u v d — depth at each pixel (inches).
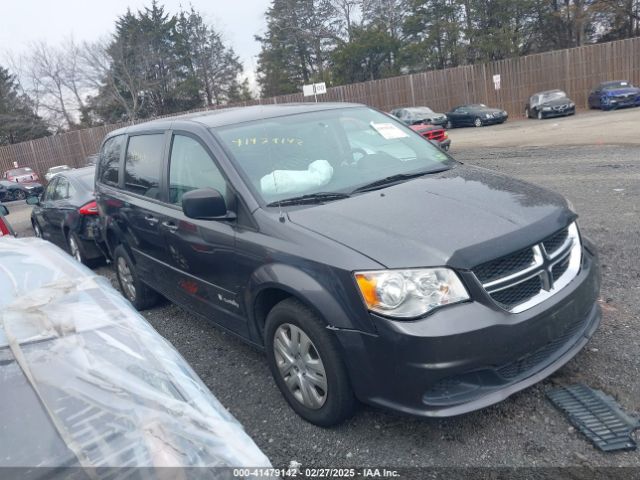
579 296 124.6
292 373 130.8
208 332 194.9
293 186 145.3
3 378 71.2
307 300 118.6
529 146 625.3
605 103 1054.4
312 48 2047.2
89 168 341.1
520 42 1562.5
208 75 2197.3
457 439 119.2
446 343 105.7
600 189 335.6
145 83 1903.3
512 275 115.0
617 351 145.1
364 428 126.8
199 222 153.9
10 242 133.5
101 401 69.0
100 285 103.4
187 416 70.2
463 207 128.4
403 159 167.3
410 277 109.0
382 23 1900.8
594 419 118.6
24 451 61.7
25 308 89.4
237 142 156.2
